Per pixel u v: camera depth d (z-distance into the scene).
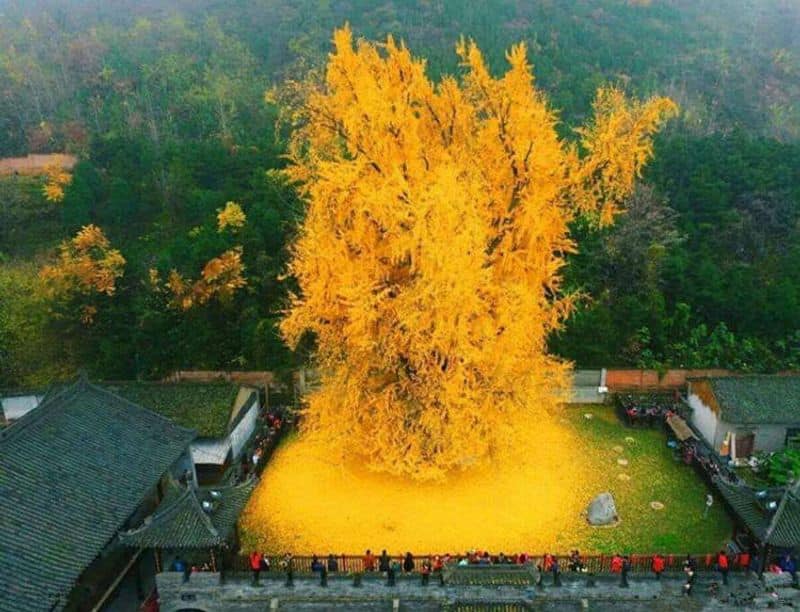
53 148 61.97
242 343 38.81
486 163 27.22
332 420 27.03
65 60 80.62
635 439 32.00
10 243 49.09
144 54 83.12
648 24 95.56
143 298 38.22
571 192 28.89
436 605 21.72
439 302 23.86
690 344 38.75
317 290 25.86
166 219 48.22
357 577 21.97
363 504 27.12
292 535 25.42
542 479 28.61
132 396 31.22
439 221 23.38
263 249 41.22
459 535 25.25
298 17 92.38
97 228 42.16
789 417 29.77
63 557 18.95
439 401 25.33
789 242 45.19
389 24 82.94
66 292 37.34
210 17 100.62
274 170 46.06
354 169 24.53
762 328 39.19
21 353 38.38
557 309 29.16
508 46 70.19
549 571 21.95
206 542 21.06
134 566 23.56
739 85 80.19
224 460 29.78
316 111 29.06
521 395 26.83
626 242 40.25
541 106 28.47
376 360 26.52
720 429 30.50
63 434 23.42
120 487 22.47
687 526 25.80
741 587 21.66
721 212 45.56
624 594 21.59
